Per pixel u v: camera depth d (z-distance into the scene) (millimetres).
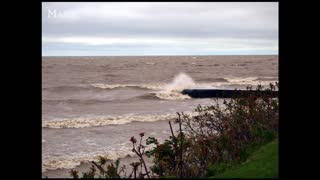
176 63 129750
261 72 88625
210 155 7598
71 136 23281
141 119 28797
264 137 7520
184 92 43094
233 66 112312
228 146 7594
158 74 81062
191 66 111375
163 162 7594
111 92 48812
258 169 5602
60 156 18172
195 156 7668
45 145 20609
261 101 8945
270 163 5758
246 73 85000
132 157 17344
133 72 85250
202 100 40094
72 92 48156
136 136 22688
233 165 6805
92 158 17656
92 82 61438
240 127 8047
